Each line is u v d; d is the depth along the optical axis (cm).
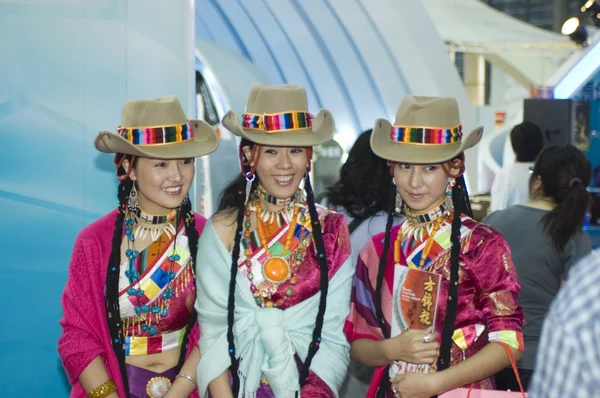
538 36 1350
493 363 213
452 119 225
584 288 114
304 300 229
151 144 232
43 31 323
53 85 325
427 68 880
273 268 227
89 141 331
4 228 321
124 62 334
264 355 227
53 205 327
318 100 918
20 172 321
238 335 226
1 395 322
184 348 243
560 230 310
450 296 218
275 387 222
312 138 226
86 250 238
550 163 322
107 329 235
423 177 222
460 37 1337
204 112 731
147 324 239
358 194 297
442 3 1375
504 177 572
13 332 323
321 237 231
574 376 111
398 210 242
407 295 221
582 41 1087
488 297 219
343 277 234
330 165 858
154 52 337
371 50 865
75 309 234
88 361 230
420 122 224
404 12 865
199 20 939
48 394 329
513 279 218
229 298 226
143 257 241
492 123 1245
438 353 219
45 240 326
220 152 666
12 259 322
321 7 858
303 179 249
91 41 329
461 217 227
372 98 891
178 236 245
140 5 335
